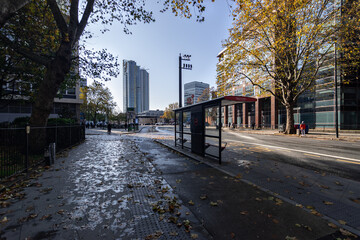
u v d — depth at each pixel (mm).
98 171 5574
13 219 2795
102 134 23609
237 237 2377
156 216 2918
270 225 2645
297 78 18219
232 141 13719
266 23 16516
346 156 7754
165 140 14812
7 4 3867
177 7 7852
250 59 20594
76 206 3254
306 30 15820
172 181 4633
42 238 2338
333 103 25891
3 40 7559
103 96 47438
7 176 4871
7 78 10758
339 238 2340
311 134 19578
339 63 15984
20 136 6082
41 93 7992
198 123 8102
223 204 3324
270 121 36594
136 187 4215
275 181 4652
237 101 6531
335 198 3617
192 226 2629
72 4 8336
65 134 10203
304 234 2428
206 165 6359
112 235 2414
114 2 9758
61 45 8133
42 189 4074
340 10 14703
